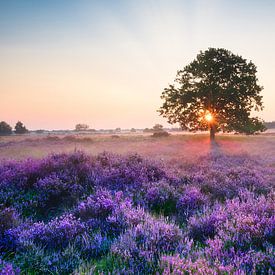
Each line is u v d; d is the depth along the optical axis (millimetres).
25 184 6938
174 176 8352
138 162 9539
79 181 7414
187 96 35781
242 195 6297
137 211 5004
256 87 35000
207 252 3363
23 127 95875
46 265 3297
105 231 4348
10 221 4586
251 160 14117
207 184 7598
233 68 35406
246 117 35000
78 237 3973
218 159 14141
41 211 5863
